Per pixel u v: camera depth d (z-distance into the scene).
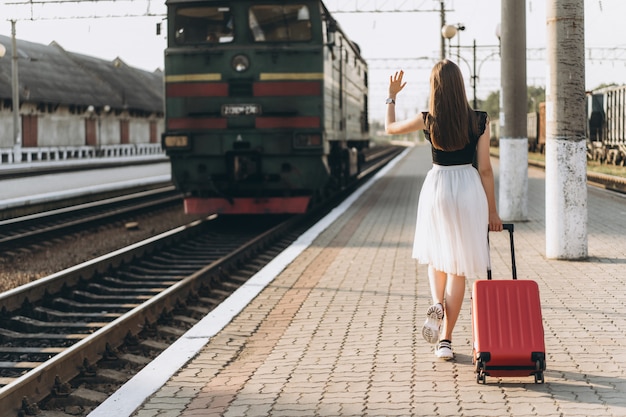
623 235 12.45
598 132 38.69
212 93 15.36
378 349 6.20
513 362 5.09
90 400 5.98
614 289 8.27
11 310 8.88
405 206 18.73
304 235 13.39
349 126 19.80
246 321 7.39
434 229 5.49
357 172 24.09
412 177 30.70
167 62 15.53
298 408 4.86
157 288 10.63
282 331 6.98
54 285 9.86
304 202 15.70
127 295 10.26
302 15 15.28
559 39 9.75
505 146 14.41
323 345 6.41
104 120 60.69
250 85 15.25
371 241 12.71
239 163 15.52
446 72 5.35
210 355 6.27
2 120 47.31
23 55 54.69
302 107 15.16
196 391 5.34
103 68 66.50
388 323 7.07
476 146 5.48
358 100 22.27
